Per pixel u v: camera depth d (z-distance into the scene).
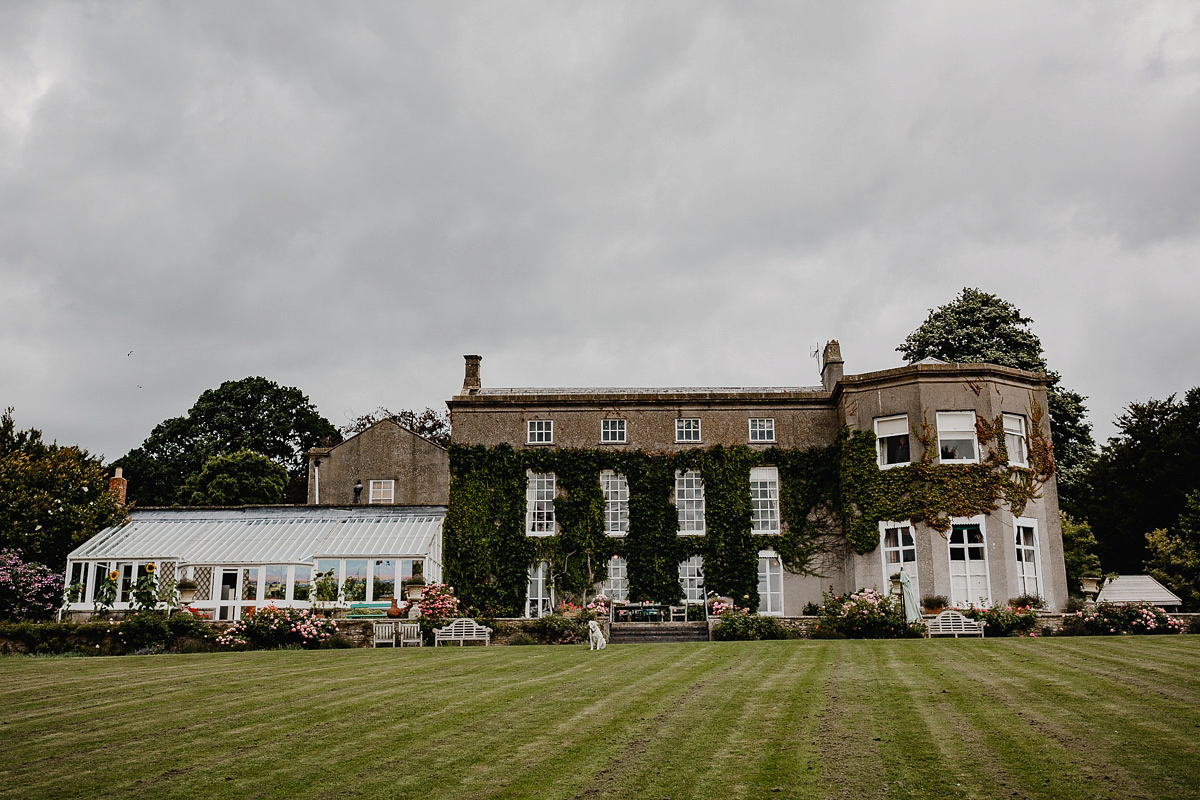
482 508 34.50
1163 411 46.44
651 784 9.75
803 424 35.03
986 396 30.84
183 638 25.66
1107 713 11.98
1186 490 42.25
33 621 29.97
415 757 11.02
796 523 34.09
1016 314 46.44
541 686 15.66
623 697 14.36
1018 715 12.09
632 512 34.38
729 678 16.11
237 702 14.49
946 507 29.95
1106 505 44.72
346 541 33.03
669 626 29.17
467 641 26.78
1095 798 8.77
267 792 9.91
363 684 16.22
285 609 27.05
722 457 34.72
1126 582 32.53
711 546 34.00
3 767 10.91
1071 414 44.53
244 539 33.84
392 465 44.38
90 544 33.78
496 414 35.41
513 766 10.55
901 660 18.14
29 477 35.09
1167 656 17.48
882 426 31.75
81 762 11.07
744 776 9.88
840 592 33.44
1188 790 8.87
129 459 59.16
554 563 34.06
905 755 10.40
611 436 35.22
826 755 10.52
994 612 26.00
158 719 13.27
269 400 62.41
